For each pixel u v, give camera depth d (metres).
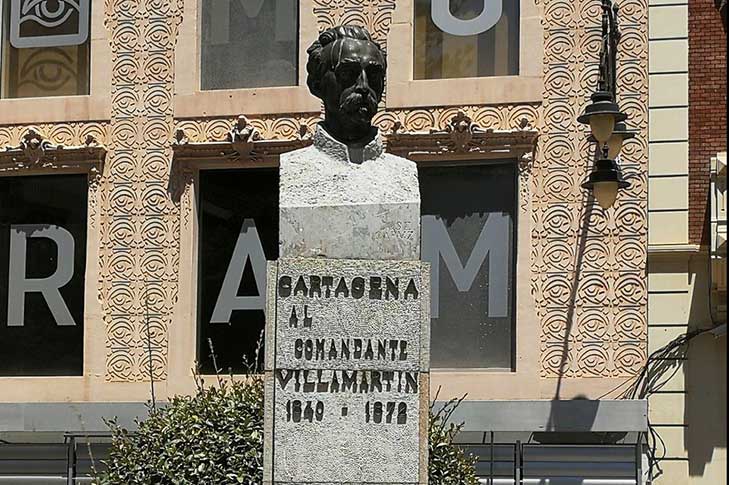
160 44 35.19
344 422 18.81
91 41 35.56
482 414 32.53
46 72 35.91
